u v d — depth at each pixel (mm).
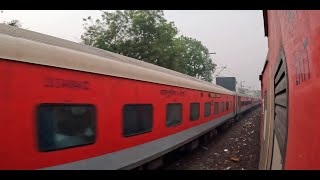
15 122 3230
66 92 3939
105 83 4762
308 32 1566
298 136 1842
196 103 10438
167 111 7496
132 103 5598
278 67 3629
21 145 3287
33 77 3475
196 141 11344
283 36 2912
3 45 3189
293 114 2117
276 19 3977
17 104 3264
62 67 3883
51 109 3699
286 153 2398
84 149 4246
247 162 9961
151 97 6500
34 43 3605
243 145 13289
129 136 5477
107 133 4777
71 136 4008
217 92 14695
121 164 5176
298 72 1918
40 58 3588
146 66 7262
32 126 3430
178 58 30047
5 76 3160
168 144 7539
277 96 4105
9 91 3189
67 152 3938
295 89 2049
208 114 12484
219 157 10727
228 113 18797
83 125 4234
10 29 3891
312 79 1462
